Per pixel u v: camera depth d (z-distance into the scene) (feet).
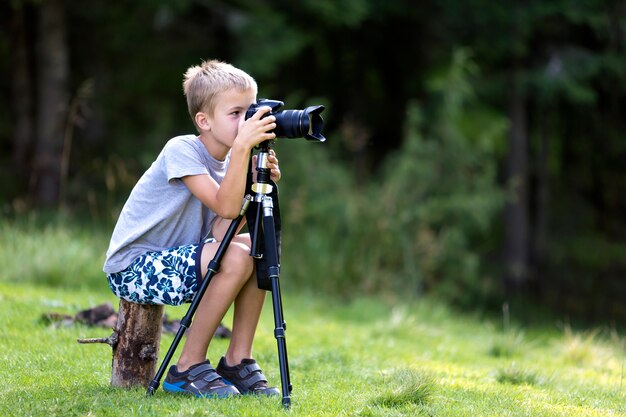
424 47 86.58
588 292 90.68
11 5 75.31
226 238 19.98
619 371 34.04
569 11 80.18
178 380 20.83
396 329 42.37
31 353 26.40
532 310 78.84
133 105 83.66
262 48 73.10
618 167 100.42
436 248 66.74
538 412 21.29
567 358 37.29
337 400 21.63
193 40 81.97
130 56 82.74
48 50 74.18
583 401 24.40
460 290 70.90
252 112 20.29
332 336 38.75
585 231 100.42
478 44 83.10
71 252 49.08
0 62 84.99
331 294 62.18
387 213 66.44
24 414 19.17
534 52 86.28
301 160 67.05
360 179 73.67
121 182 73.41
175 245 21.18
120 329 21.66
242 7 75.87
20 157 78.48
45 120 74.28
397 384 22.84
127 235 20.71
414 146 70.85
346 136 75.41
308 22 80.84
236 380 21.44
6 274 46.68
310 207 65.51
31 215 59.82
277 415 18.98
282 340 19.92
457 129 76.43
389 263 65.51
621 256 96.22
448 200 70.33
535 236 93.97
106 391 21.25
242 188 19.79
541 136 93.61
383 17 82.74
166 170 20.45
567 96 87.71
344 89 92.53
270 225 19.99
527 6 79.92
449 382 25.72
